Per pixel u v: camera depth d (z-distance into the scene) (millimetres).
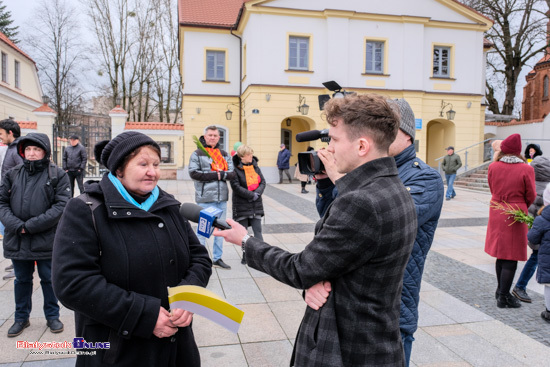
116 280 1677
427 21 18219
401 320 1987
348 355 1405
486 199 13117
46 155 3479
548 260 3771
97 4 27953
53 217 3314
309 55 17766
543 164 4930
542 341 3490
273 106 17625
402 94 18391
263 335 3529
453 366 3072
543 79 30062
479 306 4270
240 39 19578
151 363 1713
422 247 2039
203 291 1604
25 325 3523
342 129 1482
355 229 1322
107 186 1741
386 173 1443
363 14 17766
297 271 1418
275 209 10656
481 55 19281
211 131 5219
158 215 1821
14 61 24281
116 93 29062
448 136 19750
